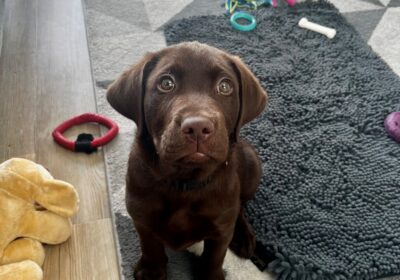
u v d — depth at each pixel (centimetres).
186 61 107
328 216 164
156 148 109
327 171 180
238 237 155
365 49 242
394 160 187
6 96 211
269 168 180
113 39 246
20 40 242
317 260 150
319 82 221
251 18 257
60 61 231
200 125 96
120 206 166
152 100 108
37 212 147
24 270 135
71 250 154
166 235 128
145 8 271
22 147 189
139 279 143
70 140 188
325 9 270
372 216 165
